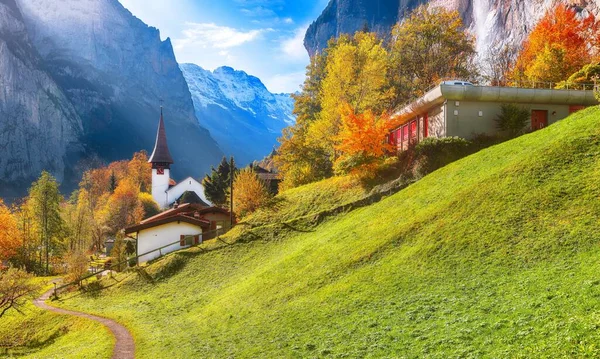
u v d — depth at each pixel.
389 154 49.12
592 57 60.75
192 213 63.69
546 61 59.91
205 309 32.53
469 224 25.12
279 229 45.72
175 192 125.94
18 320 43.97
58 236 85.12
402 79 72.94
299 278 29.59
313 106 77.88
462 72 73.69
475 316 17.11
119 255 65.06
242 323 26.30
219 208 62.81
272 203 53.66
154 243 57.41
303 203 49.50
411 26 73.69
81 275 53.78
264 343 21.69
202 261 45.47
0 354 36.31
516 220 23.53
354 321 20.62
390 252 26.84
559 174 25.67
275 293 29.02
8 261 76.56
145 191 158.00
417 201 32.84
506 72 80.69
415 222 28.44
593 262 17.92
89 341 31.94
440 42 73.31
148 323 33.41
